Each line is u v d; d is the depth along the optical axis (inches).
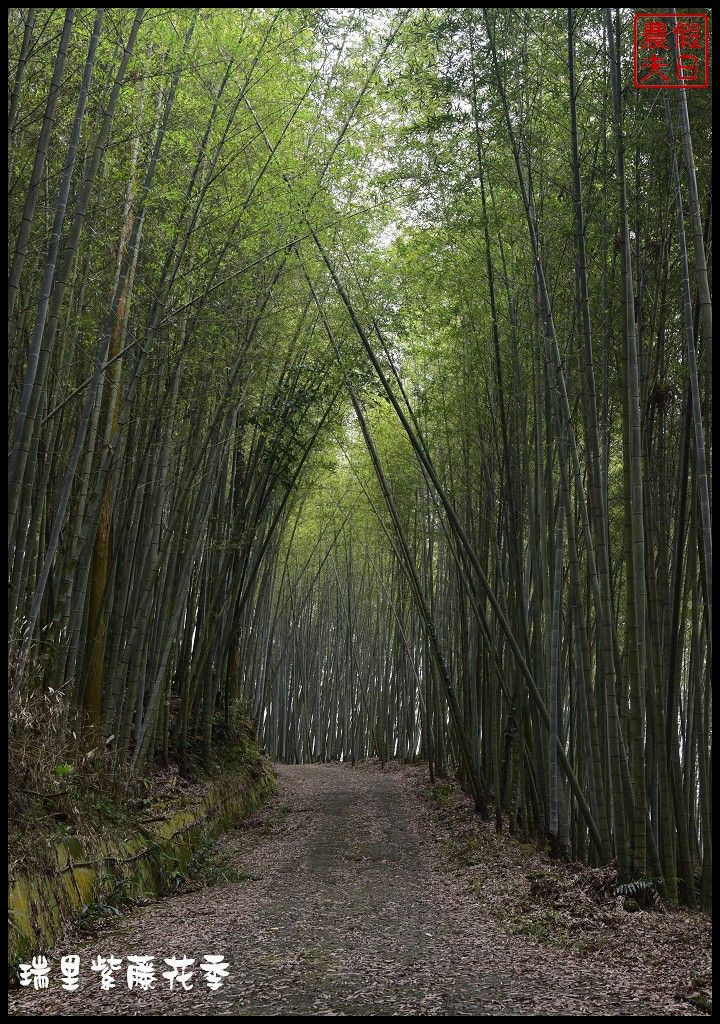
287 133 345.4
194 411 401.1
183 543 432.5
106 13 264.4
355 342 454.3
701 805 373.7
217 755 528.1
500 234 357.7
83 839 259.8
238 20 307.1
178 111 301.6
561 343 348.2
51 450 289.7
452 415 465.7
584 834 365.7
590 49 290.5
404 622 747.4
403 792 611.8
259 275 386.0
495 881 315.0
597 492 271.1
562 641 422.9
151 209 314.5
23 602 253.9
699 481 229.8
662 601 315.9
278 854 399.5
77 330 294.2
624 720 339.9
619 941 221.9
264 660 832.3
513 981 192.9
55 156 280.5
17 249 210.1
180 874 314.3
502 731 456.1
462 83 326.0
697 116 274.4
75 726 287.3
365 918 264.1
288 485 531.5
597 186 306.7
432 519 577.9
